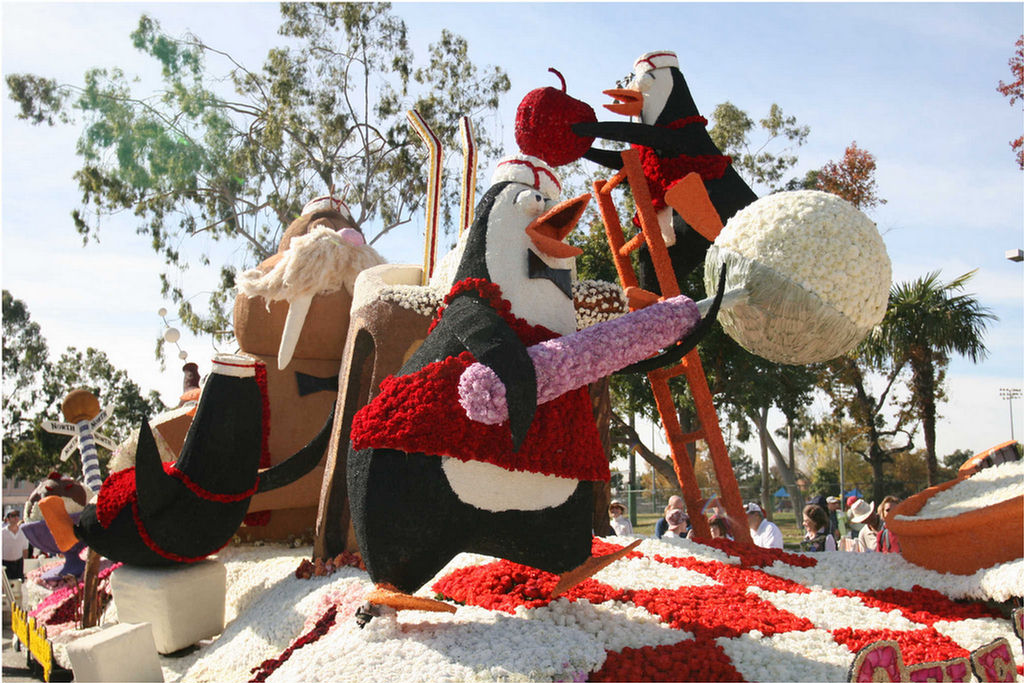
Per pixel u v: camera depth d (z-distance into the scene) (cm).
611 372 427
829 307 484
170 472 590
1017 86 1371
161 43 2255
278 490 729
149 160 2295
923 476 3569
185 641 602
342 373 640
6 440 3616
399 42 2334
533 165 461
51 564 1112
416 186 2286
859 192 2428
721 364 1773
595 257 1766
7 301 3847
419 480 409
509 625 422
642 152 611
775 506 3334
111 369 3953
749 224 506
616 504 840
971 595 477
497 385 394
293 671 403
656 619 444
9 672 807
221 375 593
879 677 344
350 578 564
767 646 415
